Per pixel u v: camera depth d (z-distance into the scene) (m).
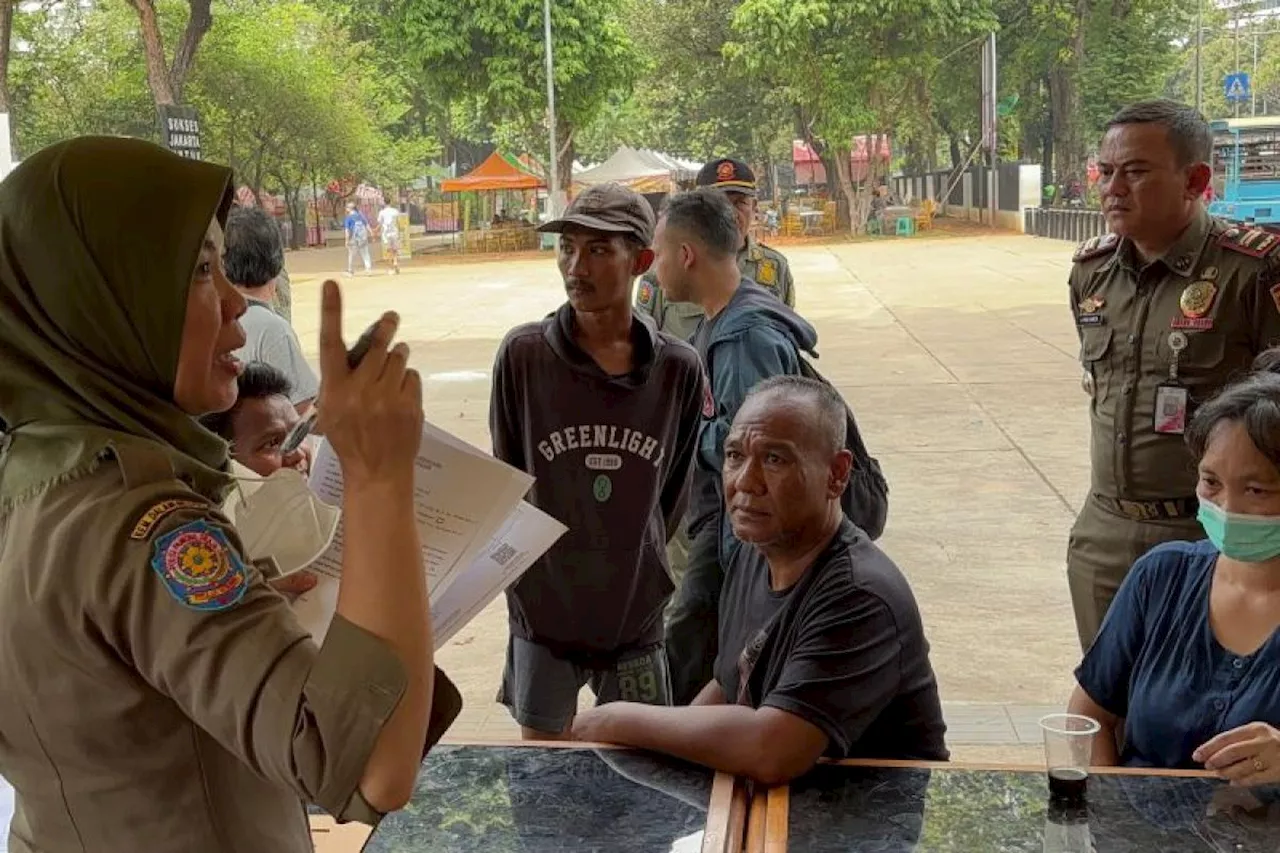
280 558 1.71
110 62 26.23
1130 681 2.26
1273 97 48.78
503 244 32.94
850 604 2.06
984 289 16.73
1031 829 1.77
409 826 1.84
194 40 18.59
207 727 1.13
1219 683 2.11
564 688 3.06
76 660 1.15
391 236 26.12
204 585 1.10
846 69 28.98
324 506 1.74
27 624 1.15
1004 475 6.76
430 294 19.50
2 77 14.99
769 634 2.18
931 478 6.73
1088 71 32.28
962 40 32.00
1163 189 3.05
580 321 2.95
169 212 1.19
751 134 39.50
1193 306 3.10
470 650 4.59
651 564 3.04
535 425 2.95
